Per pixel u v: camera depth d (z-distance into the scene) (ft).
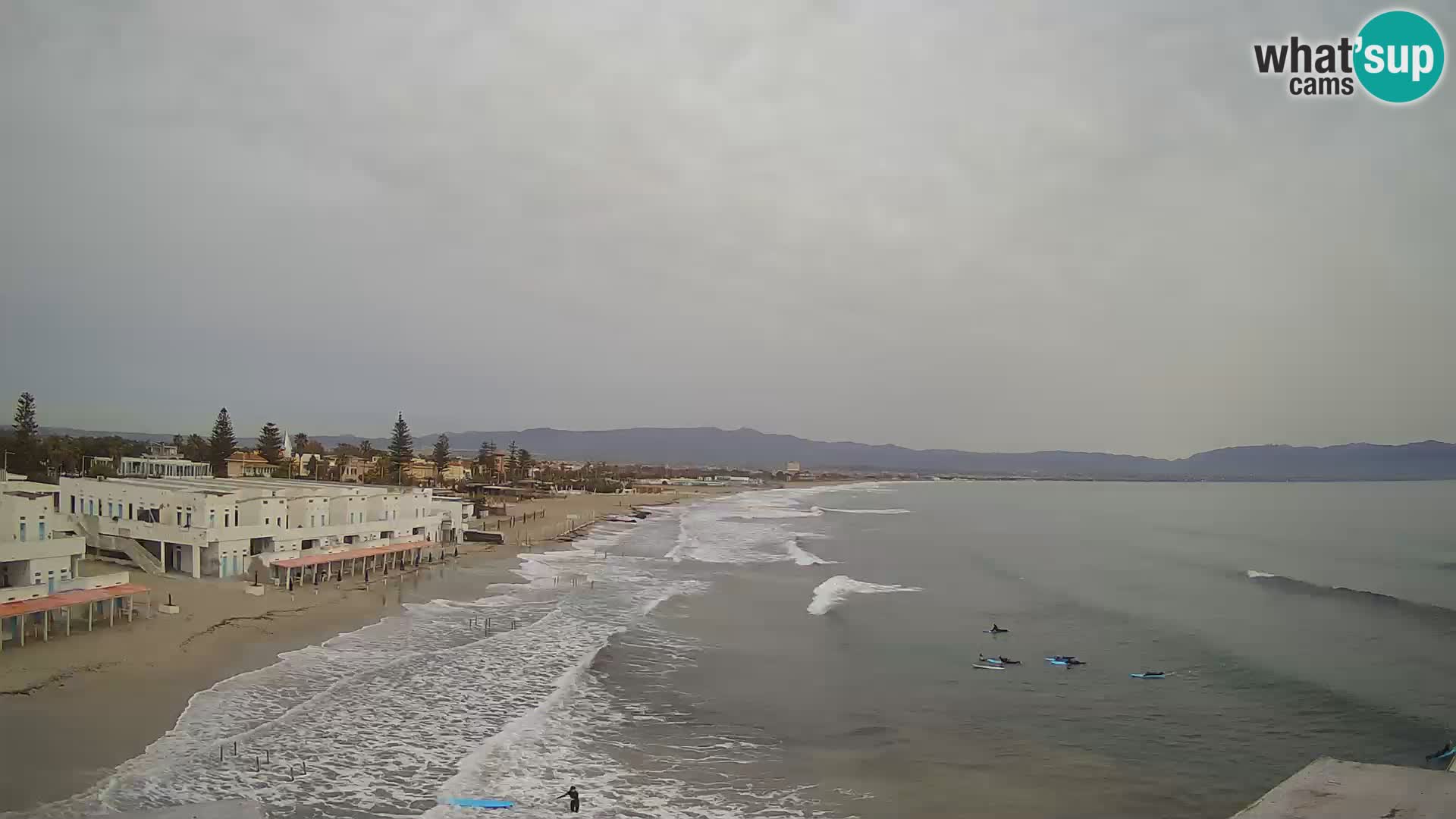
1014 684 142.82
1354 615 206.90
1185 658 161.07
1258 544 389.19
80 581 143.64
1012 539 411.95
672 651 159.74
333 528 221.46
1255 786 99.55
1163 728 120.37
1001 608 214.07
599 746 108.88
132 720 105.09
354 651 145.28
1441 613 208.23
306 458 522.47
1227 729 120.26
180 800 85.71
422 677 133.18
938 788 98.58
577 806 90.38
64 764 91.15
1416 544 383.45
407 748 104.53
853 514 599.16
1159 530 466.70
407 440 522.06
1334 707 130.00
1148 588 249.75
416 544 243.40
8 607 127.85
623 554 307.17
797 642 171.73
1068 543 393.29
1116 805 94.02
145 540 193.67
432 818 86.33
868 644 171.01
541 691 129.39
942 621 196.03
